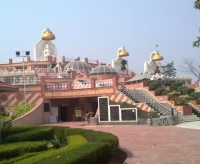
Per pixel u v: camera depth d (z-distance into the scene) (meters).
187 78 62.06
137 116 29.48
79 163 7.81
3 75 57.09
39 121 35.12
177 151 13.15
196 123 29.28
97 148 9.20
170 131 21.52
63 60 72.50
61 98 38.47
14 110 36.06
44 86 38.16
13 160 9.59
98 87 36.69
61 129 17.27
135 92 37.22
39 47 74.81
